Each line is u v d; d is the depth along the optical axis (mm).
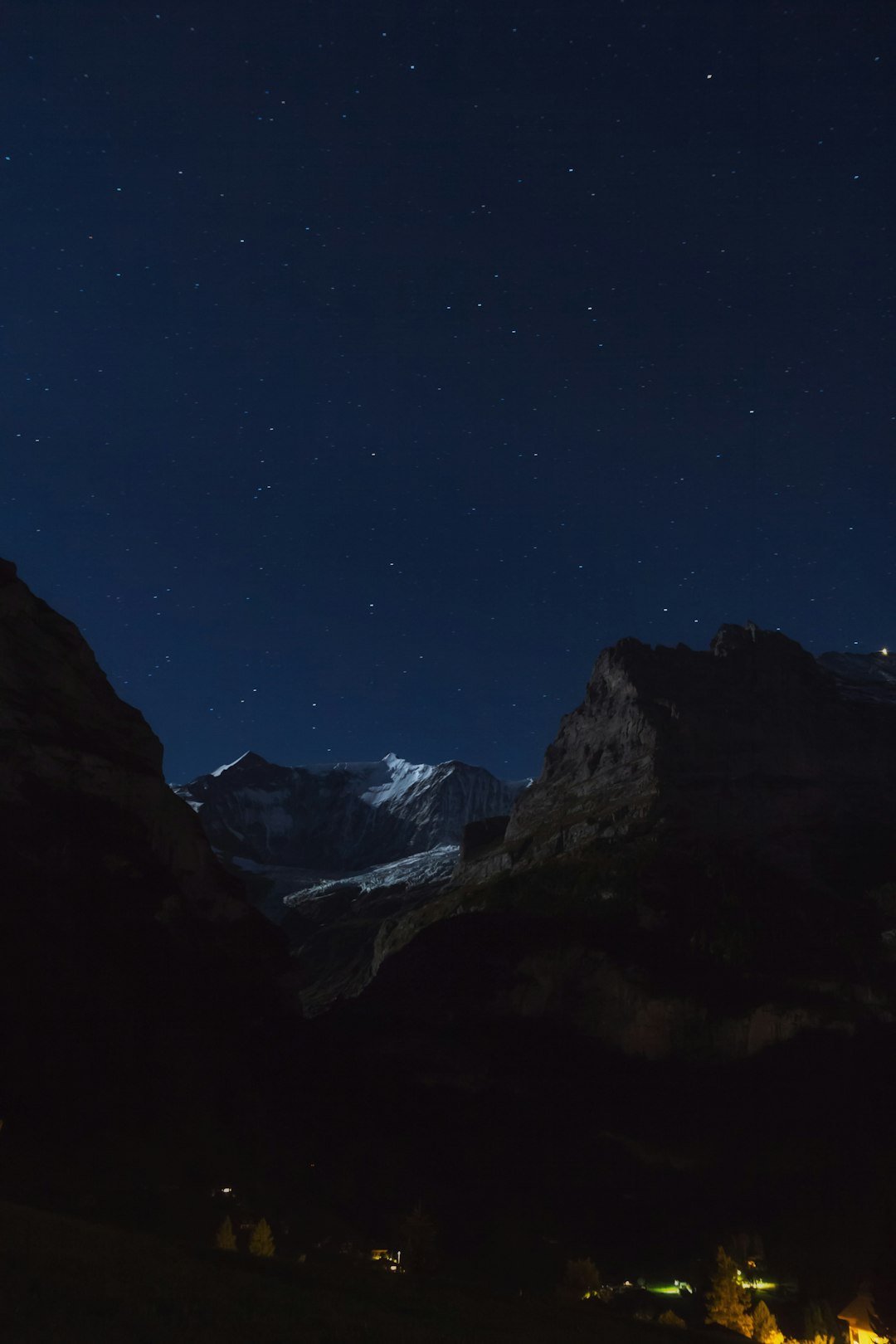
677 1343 41906
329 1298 32094
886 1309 58375
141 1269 28625
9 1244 27828
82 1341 20609
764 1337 63062
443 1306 36188
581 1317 42625
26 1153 68000
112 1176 70188
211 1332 23422
